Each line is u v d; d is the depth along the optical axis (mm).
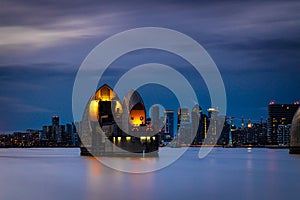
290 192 76750
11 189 81250
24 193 76062
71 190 78938
